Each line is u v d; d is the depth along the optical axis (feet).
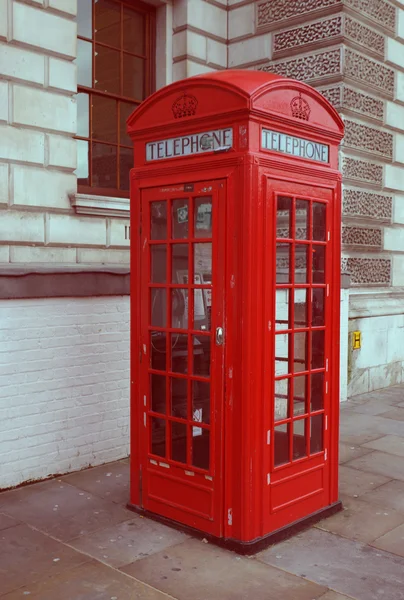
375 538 12.67
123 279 17.17
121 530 12.91
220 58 25.89
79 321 16.35
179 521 12.96
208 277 12.16
